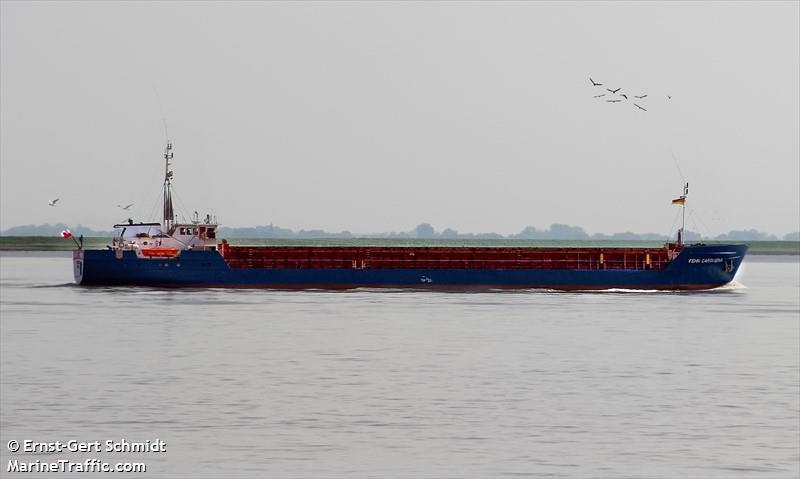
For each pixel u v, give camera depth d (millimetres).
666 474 117125
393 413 147500
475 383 172875
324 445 128750
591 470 118375
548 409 151250
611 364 196125
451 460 122000
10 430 135625
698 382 176000
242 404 153000
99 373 180625
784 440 133000
